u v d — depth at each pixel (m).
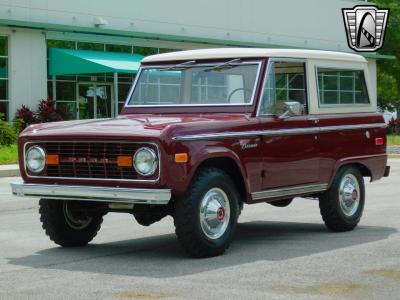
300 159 9.27
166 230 10.56
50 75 31.39
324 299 6.44
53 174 8.34
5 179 20.20
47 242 9.57
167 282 7.08
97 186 7.96
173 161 7.70
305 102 9.56
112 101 33.50
